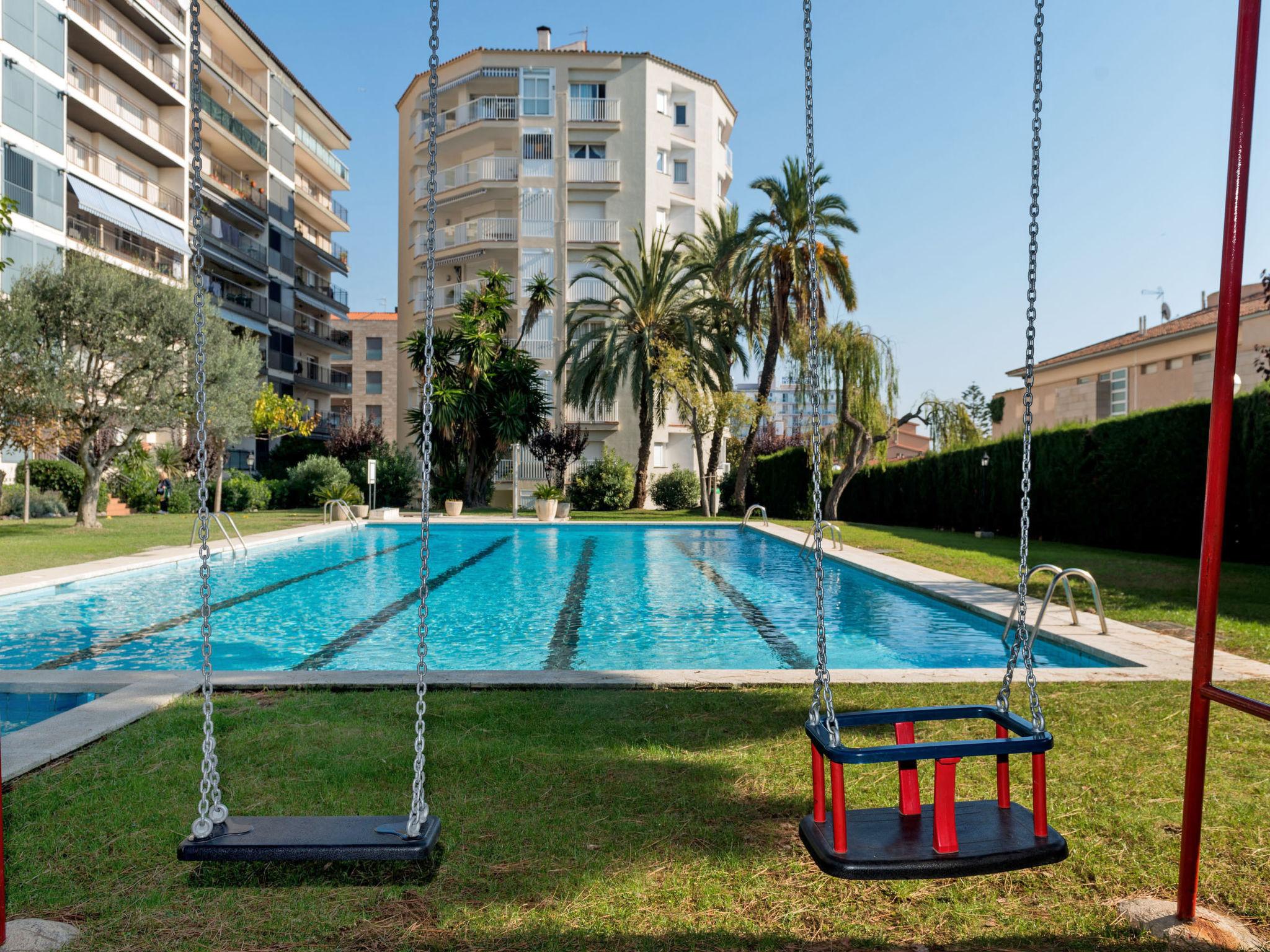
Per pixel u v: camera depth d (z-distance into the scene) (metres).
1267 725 4.54
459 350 29.67
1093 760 4.01
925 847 2.63
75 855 3.01
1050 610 8.87
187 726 4.43
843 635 8.73
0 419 16.48
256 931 2.54
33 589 10.62
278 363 39.66
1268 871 2.96
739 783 3.69
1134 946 2.52
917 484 25.47
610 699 5.13
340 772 3.75
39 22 24.08
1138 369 26.36
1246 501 13.15
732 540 19.98
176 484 27.06
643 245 28.92
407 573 13.59
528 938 2.50
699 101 38.91
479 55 36.97
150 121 31.09
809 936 2.54
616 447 36.19
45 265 17.98
